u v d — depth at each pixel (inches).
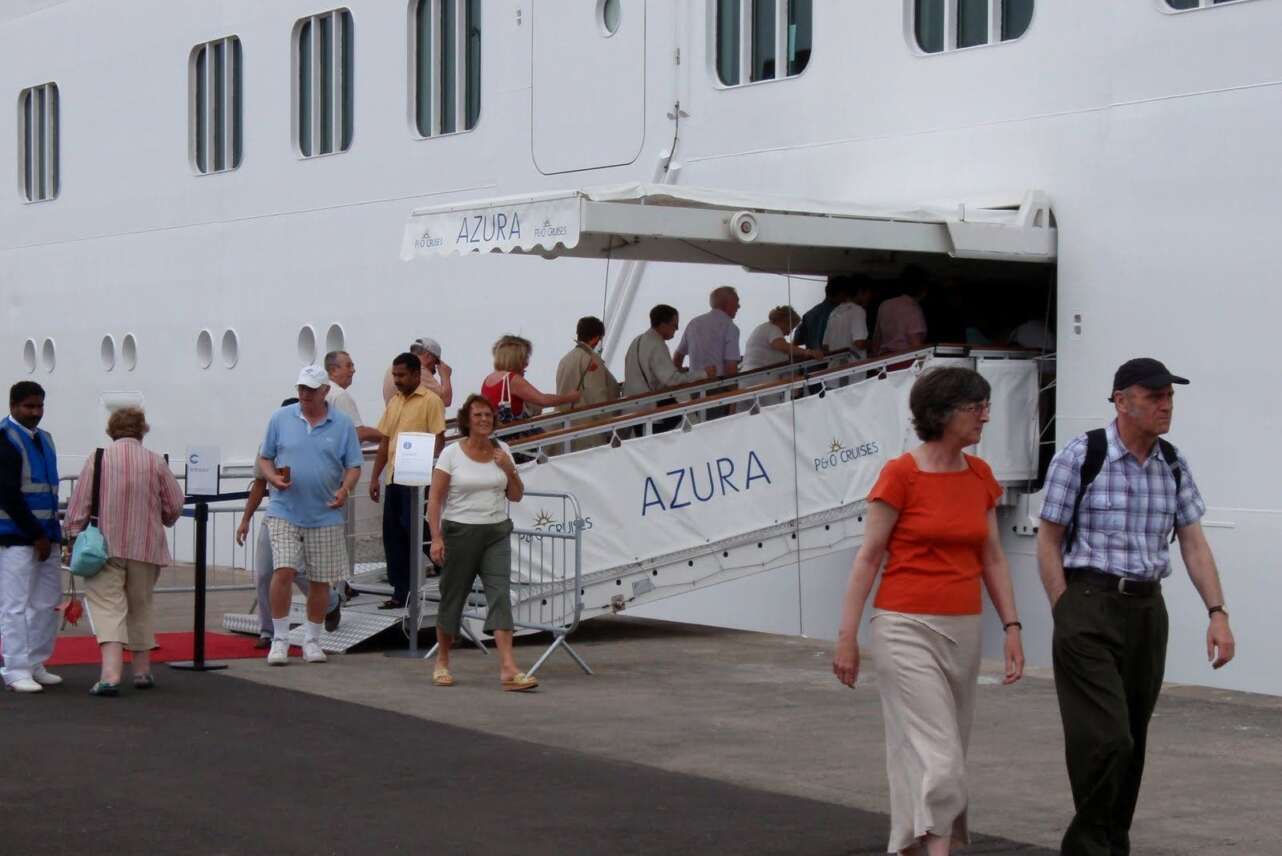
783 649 550.3
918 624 257.3
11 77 1079.6
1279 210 526.0
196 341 923.4
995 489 264.8
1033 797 335.6
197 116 931.3
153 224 954.1
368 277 817.5
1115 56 566.3
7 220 1085.8
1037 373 600.1
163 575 828.0
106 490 429.7
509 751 368.8
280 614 488.1
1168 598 550.3
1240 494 534.9
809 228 534.9
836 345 596.7
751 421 553.0
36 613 440.8
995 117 599.5
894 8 627.5
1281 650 524.1
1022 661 263.3
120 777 336.5
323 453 487.5
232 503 882.1
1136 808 327.6
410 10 795.4
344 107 840.3
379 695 441.1
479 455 451.5
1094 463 265.3
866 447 574.9
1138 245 560.7
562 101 730.8
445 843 289.4
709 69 684.1
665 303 696.4
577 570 487.5
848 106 641.6
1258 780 354.6
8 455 428.8
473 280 765.9
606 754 370.0
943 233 562.3
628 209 501.7
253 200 884.6
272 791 326.6
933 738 253.9
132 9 968.9
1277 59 525.0
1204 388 544.4
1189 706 454.3
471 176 768.3
